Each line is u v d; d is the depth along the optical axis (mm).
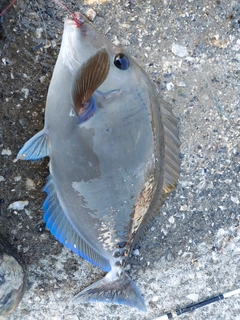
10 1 360
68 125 320
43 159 389
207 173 442
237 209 453
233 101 440
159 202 392
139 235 394
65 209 359
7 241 392
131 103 323
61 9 384
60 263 411
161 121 355
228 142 444
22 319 408
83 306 422
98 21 396
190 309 446
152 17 409
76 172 334
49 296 412
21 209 391
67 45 312
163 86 421
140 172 344
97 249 379
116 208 353
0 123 375
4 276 368
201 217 445
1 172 380
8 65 372
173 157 377
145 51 411
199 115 434
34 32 377
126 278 401
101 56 279
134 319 436
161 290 441
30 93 380
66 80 314
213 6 422
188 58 424
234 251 456
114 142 324
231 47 432
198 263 449
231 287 459
